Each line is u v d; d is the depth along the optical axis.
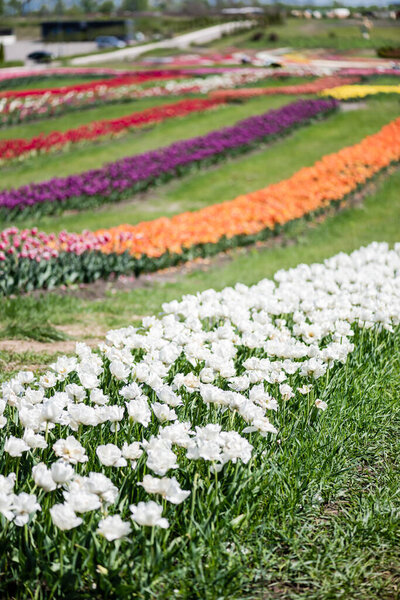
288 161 25.36
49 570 3.07
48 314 9.41
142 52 91.75
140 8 165.00
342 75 46.91
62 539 3.09
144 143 28.50
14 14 144.00
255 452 4.07
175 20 131.00
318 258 13.91
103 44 100.62
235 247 15.59
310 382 5.22
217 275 13.12
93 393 3.93
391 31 96.38
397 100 36.38
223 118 32.75
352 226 17.38
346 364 5.54
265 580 3.48
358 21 104.75
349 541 3.82
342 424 5.01
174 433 3.58
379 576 3.57
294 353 5.02
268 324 5.60
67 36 110.81
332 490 4.32
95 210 19.38
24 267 10.79
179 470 3.73
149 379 4.32
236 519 3.56
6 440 3.78
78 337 8.40
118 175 21.20
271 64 58.06
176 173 23.33
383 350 6.46
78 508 2.95
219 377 4.83
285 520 3.91
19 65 71.75
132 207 19.81
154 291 11.61
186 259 14.10
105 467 3.71
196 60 70.31
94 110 36.59
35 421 3.66
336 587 3.43
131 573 3.08
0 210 17.47
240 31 107.19
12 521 3.26
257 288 7.25
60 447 3.41
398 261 9.31
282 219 15.60
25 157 26.42
